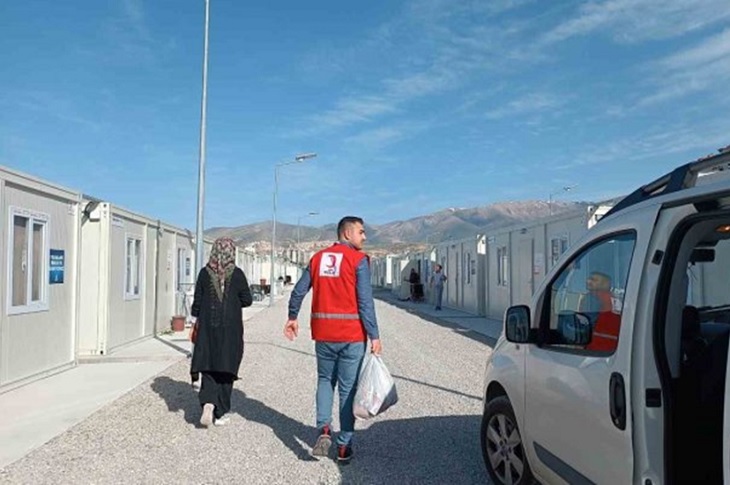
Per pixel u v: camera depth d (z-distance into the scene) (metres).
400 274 46.78
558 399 4.20
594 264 4.15
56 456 6.61
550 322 4.71
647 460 3.21
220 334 7.67
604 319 3.85
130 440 7.23
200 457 6.58
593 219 14.93
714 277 3.92
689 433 3.21
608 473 3.51
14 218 10.09
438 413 8.37
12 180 9.84
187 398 9.56
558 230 17.14
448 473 5.96
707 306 3.96
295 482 5.79
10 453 6.72
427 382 10.78
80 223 12.84
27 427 7.81
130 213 15.91
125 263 15.70
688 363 3.39
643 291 3.34
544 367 4.50
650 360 3.24
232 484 5.77
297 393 10.02
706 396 3.29
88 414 8.51
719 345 3.47
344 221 6.36
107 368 12.48
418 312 28.69
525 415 4.82
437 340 17.39
